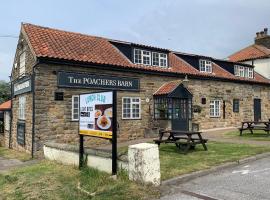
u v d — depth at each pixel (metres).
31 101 14.62
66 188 7.32
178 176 7.60
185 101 19.22
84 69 15.44
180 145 11.55
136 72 17.52
